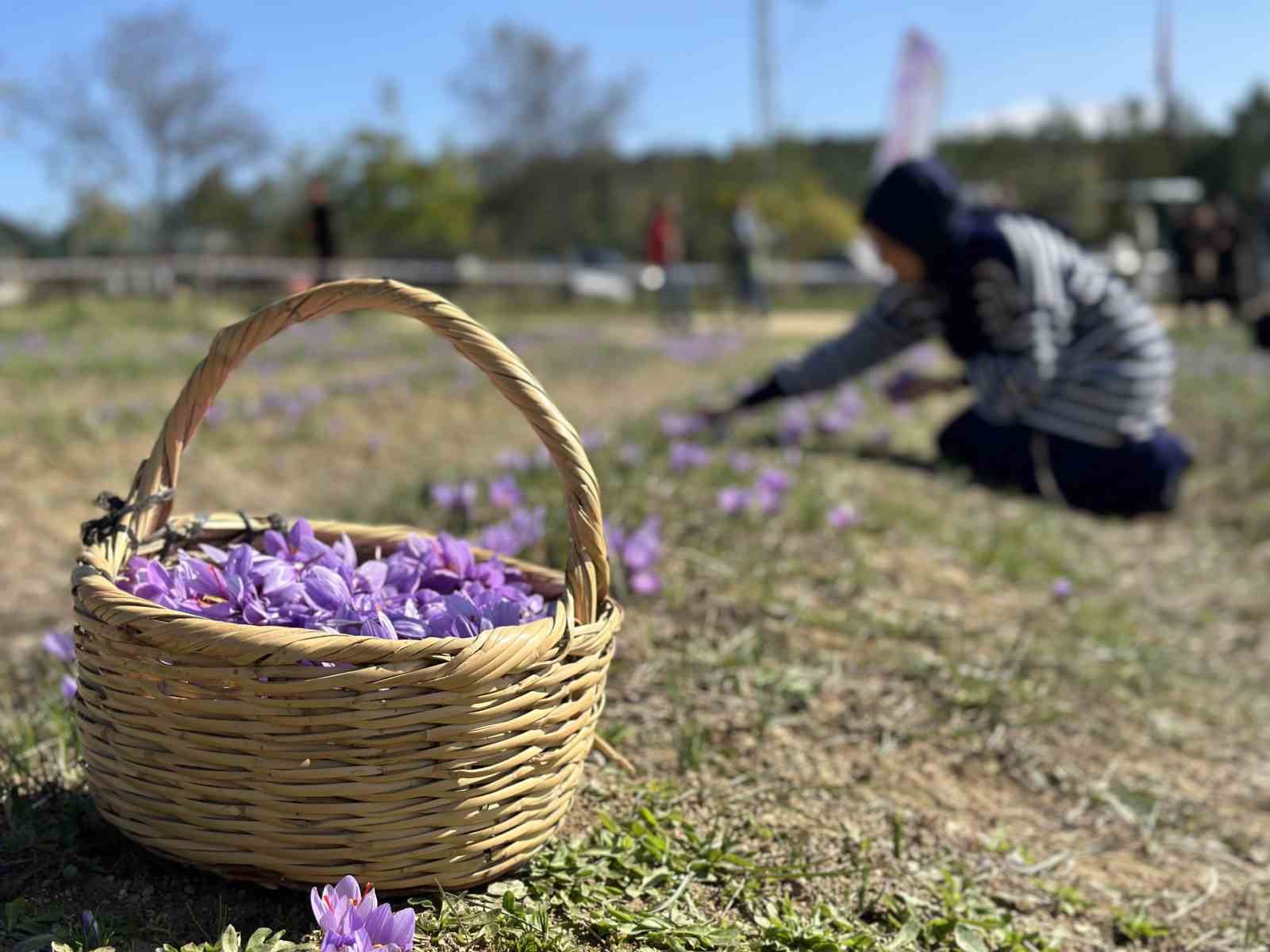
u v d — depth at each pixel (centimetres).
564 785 159
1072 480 467
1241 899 212
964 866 204
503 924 153
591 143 3616
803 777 223
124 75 2691
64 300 1612
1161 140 4372
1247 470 574
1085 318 457
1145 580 405
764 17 2647
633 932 160
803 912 179
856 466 466
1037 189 4109
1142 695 298
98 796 153
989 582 355
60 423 587
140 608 136
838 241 2931
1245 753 278
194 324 1367
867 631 296
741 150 3488
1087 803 240
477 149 3616
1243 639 359
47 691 235
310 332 1280
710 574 314
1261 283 1489
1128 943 193
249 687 133
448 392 819
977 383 458
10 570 375
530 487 381
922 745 246
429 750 138
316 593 155
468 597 158
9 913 143
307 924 149
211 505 486
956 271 436
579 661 152
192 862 146
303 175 2934
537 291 2339
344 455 616
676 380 1035
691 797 207
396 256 2597
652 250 1692
